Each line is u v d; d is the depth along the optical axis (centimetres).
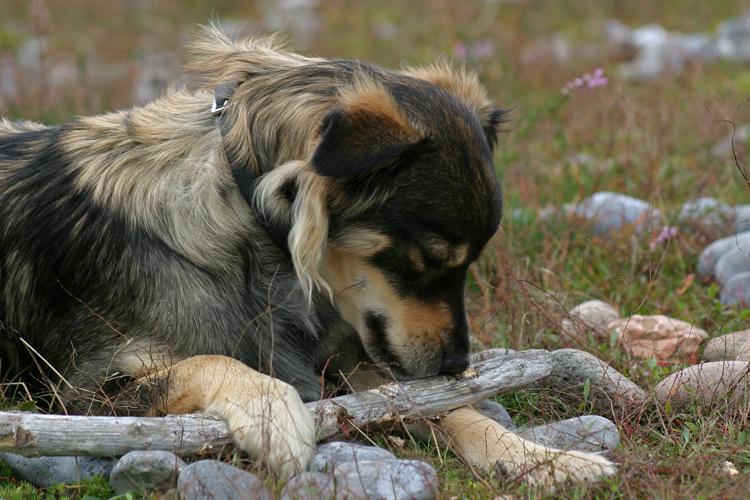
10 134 698
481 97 662
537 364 571
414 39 2159
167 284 570
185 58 654
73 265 587
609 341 729
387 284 566
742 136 1253
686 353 702
